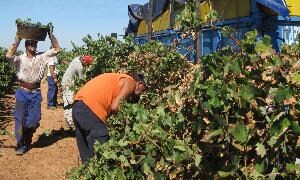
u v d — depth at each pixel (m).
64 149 7.68
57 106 13.76
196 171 2.98
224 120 2.49
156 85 5.79
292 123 2.26
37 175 6.31
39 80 7.56
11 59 7.27
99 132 4.68
